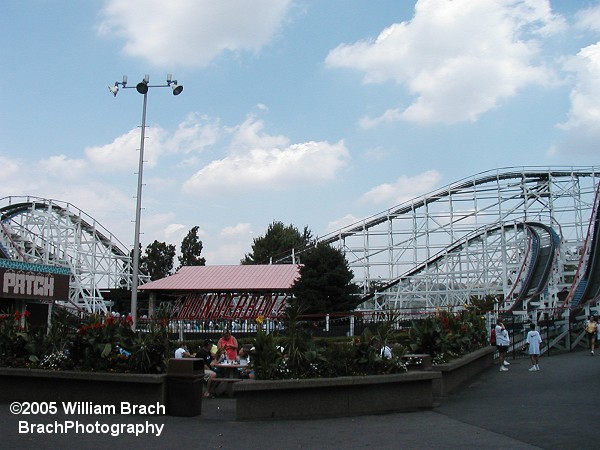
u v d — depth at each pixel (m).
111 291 68.56
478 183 67.44
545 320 35.59
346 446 10.48
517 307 48.09
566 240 63.59
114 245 71.19
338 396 14.08
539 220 66.81
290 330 14.80
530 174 67.00
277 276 64.50
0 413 13.49
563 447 9.97
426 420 13.23
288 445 10.61
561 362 27.72
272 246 113.31
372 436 11.41
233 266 68.69
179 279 65.25
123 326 15.26
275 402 13.59
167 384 14.12
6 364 15.57
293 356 14.21
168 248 117.25
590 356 30.34
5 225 58.22
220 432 11.88
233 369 20.02
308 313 57.19
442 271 65.06
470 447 10.18
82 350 15.05
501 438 10.91
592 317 32.91
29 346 15.51
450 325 22.31
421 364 16.12
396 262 68.19
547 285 50.41
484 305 51.12
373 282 68.75
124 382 14.16
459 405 15.49
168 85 33.03
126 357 14.62
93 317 15.63
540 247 61.97
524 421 12.60
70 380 14.71
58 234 62.94
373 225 69.94
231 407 16.19
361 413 14.23
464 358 20.27
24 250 59.09
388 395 14.70
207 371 19.12
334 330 44.47
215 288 62.12
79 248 64.94
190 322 56.78
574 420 12.51
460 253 64.94
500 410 14.32
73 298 62.00
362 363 14.77
